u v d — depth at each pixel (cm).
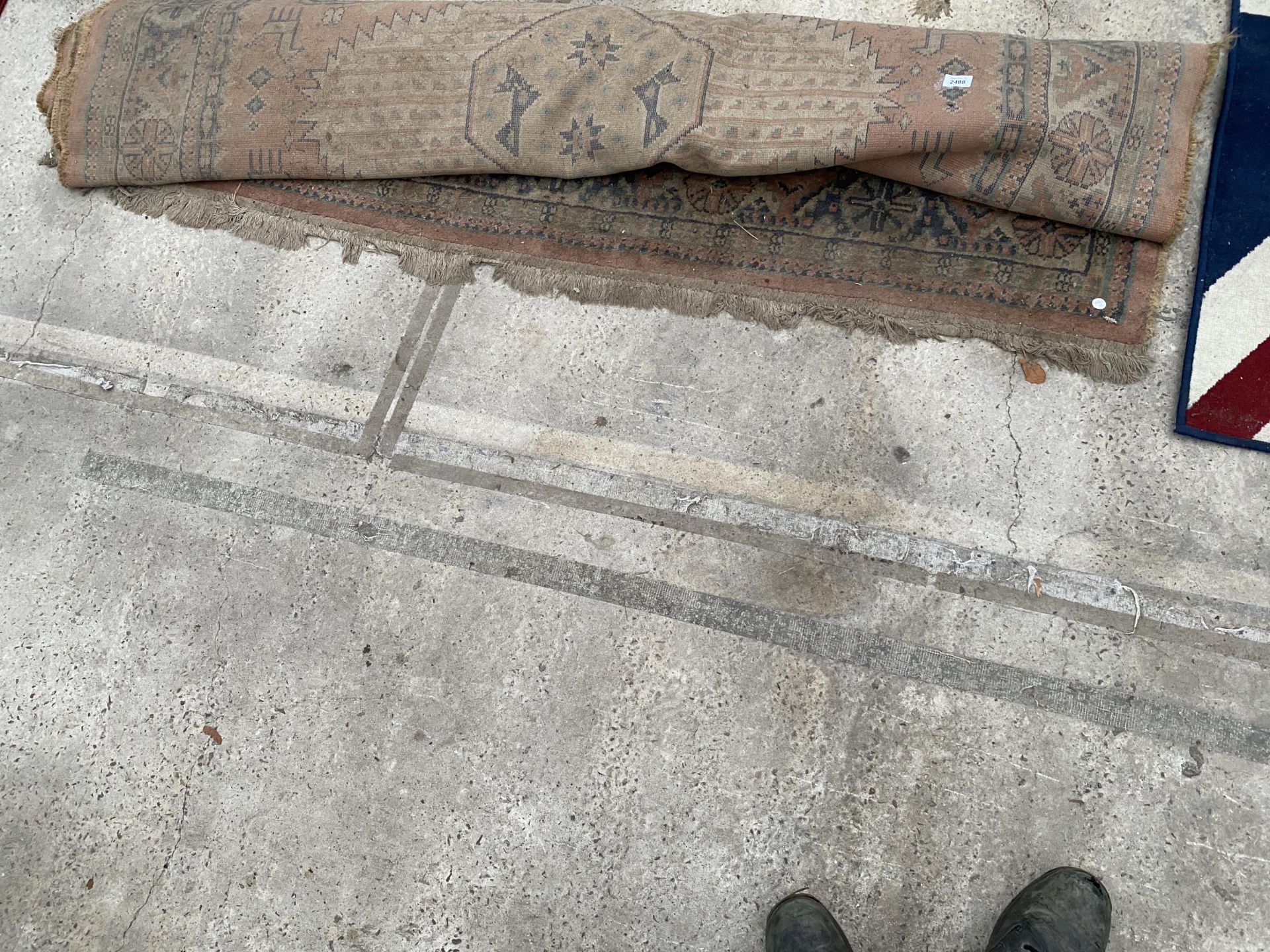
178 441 226
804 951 161
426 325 226
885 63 204
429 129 229
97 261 247
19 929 192
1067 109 194
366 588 205
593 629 196
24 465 230
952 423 199
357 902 185
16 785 202
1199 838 167
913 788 177
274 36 240
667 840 180
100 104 250
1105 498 189
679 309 215
